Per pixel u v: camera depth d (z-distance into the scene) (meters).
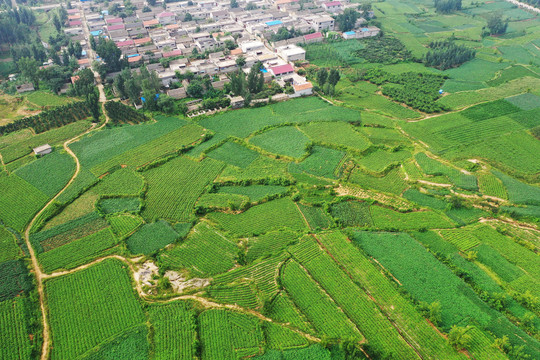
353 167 105.12
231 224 87.25
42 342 63.88
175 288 72.31
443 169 101.94
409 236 82.44
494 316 65.69
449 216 88.00
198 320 66.50
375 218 88.31
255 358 60.66
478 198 92.19
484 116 124.69
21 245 81.81
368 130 121.81
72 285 72.69
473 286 71.25
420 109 132.12
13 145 114.94
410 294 69.62
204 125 126.00
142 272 75.38
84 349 62.78
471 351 60.75
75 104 133.25
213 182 99.69
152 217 89.38
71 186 98.25
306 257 77.75
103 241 82.00
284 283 72.69
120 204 92.94
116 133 120.81
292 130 121.75
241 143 116.00
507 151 108.00
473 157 106.62
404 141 115.25
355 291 70.50
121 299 70.25
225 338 63.72
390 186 98.19
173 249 80.69
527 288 70.88
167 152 111.81
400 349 61.44
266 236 83.62
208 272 75.62
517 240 80.62
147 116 132.12
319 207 91.94
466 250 79.25
